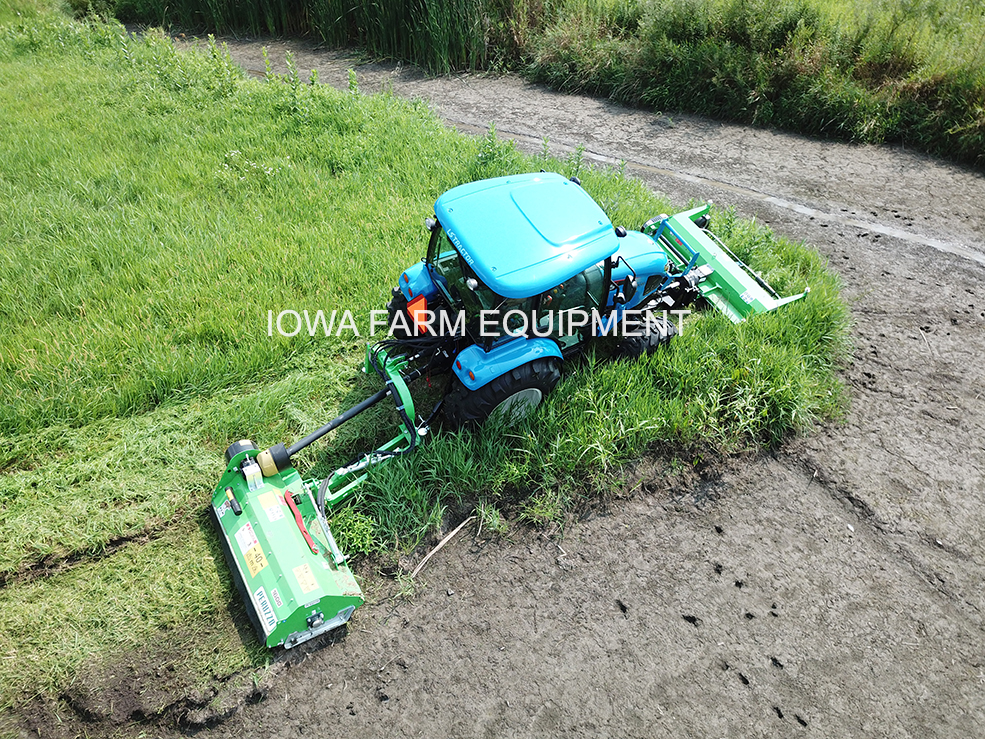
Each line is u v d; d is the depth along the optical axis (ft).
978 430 22.80
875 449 22.16
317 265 27.30
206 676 16.07
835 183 36.06
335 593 16.33
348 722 15.56
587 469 20.68
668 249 27.09
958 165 37.65
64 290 25.66
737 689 16.37
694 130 41.45
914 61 40.22
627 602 18.01
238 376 23.08
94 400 21.56
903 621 17.81
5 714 15.34
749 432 22.16
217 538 18.74
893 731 15.75
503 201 20.26
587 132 41.29
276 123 38.75
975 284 29.12
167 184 32.73
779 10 42.47
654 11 45.03
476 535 19.33
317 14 54.24
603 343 24.41
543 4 49.03
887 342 26.13
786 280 27.45
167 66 44.70
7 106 40.42
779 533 19.79
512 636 17.20
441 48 48.34
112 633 16.67
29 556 18.06
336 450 20.98
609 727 15.62
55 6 59.72
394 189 32.73
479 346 19.45
